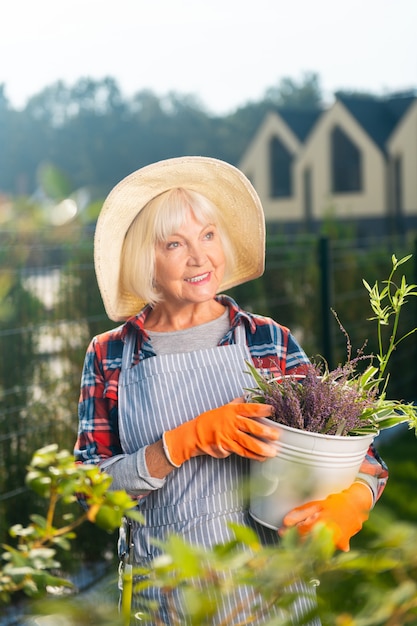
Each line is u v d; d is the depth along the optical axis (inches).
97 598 48.4
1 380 170.7
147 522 91.7
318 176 1450.5
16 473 170.7
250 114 2977.4
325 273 279.6
